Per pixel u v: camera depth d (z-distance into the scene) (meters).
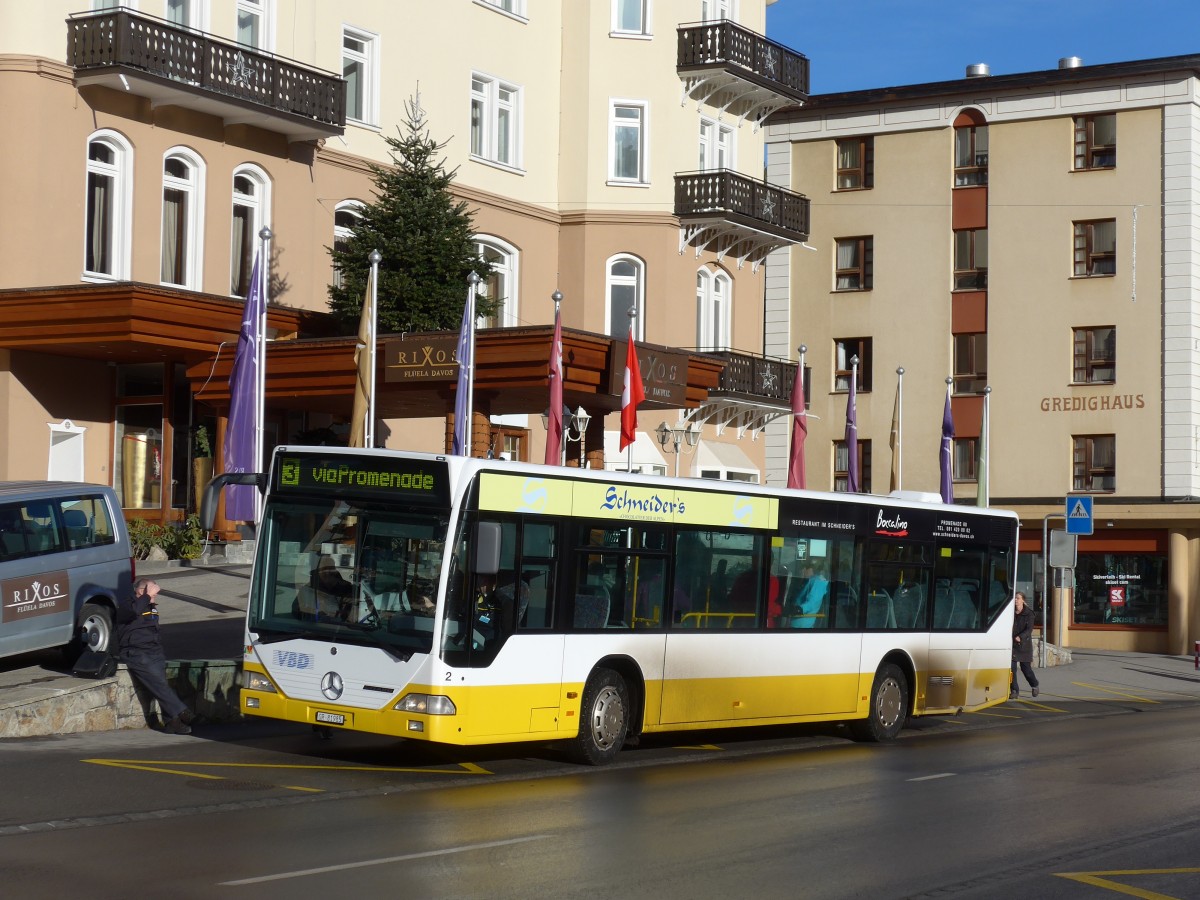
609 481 16.08
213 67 30.80
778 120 55.06
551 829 11.68
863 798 14.05
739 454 43.62
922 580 20.86
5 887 8.99
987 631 22.00
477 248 32.38
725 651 17.47
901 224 53.06
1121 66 49.41
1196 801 14.27
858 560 19.67
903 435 52.62
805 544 18.83
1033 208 51.03
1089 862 11.09
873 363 53.31
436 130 37.28
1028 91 51.09
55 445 30.75
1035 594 48.41
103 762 14.27
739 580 17.80
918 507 20.78
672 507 16.88
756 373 42.41
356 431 25.31
